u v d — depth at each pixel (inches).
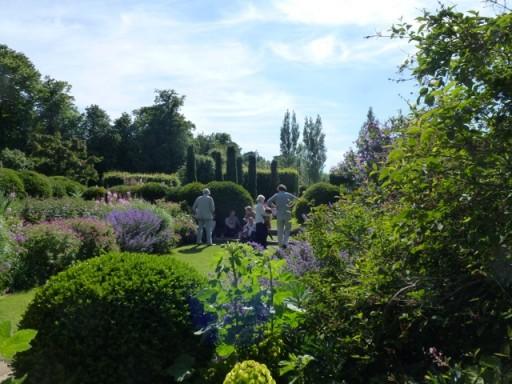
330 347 108.5
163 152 2036.2
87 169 1531.7
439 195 81.5
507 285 80.5
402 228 87.0
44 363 133.0
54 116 1964.8
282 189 505.7
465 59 77.7
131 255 157.5
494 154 76.4
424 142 82.2
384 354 106.4
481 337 92.6
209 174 1663.4
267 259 132.2
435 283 92.2
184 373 129.6
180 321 139.4
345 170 212.5
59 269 354.6
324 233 130.3
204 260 447.8
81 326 133.3
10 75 1684.3
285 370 106.5
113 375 132.6
